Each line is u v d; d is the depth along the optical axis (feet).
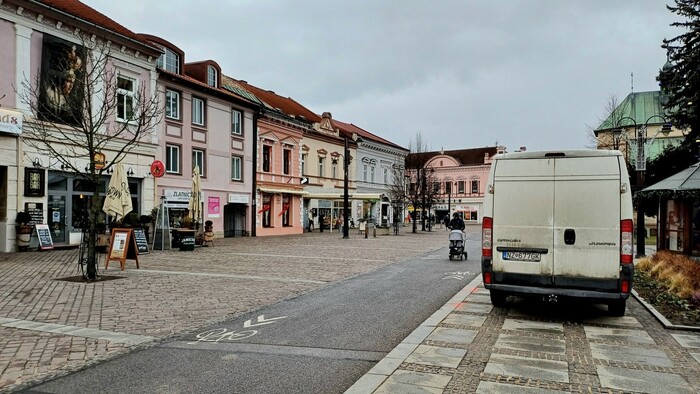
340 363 19.98
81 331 24.72
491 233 29.12
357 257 65.51
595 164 27.32
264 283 41.09
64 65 67.92
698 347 22.48
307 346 22.47
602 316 28.96
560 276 27.50
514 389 17.03
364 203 182.70
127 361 20.13
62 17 69.00
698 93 70.23
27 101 64.75
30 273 44.34
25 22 65.41
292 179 133.59
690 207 48.96
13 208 64.23
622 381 17.92
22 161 64.85
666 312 29.71
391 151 201.87
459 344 22.68
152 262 55.52
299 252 71.67
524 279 28.22
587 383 17.69
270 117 122.72
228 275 45.39
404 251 76.84
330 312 30.04
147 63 83.66
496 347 22.24
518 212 28.55
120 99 78.79
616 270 26.50
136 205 83.61
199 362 20.02
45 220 67.51
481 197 277.64
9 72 63.87
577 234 27.30
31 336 23.72
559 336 24.31
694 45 72.74
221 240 99.25
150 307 30.76
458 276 47.42
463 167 283.59
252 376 18.34
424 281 43.86
